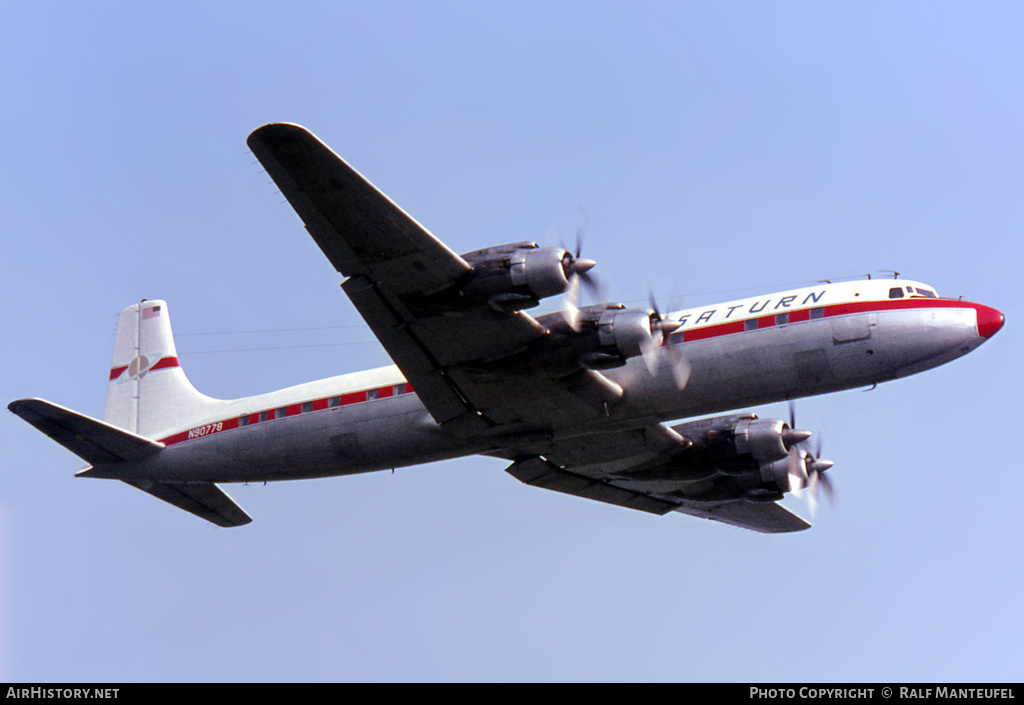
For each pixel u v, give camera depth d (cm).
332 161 5669
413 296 6391
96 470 8812
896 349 6838
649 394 7231
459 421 7475
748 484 8769
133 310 9950
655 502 9425
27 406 7912
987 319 6838
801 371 6988
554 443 7994
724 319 7175
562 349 6675
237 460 8431
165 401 9444
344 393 8044
